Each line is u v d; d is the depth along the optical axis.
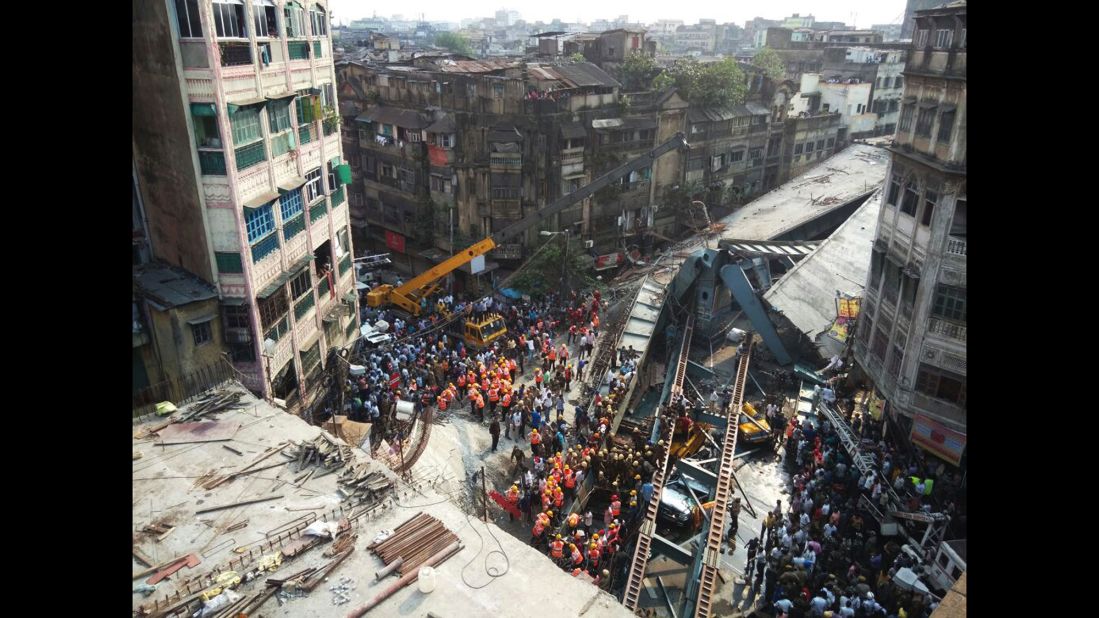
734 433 29.91
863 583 20.66
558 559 22.36
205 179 21.33
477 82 45.28
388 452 24.25
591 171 48.03
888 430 27.52
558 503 24.58
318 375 28.36
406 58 65.12
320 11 27.36
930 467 24.52
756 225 52.50
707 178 57.19
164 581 14.45
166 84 20.61
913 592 20.16
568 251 44.44
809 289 38.72
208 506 16.53
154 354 21.59
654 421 31.59
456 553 15.52
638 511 25.58
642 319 39.25
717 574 23.83
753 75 61.09
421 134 48.03
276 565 14.83
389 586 14.55
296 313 26.28
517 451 27.48
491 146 45.53
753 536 25.78
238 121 21.64
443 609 14.09
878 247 27.19
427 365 33.25
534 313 40.53
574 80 46.50
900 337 25.23
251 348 23.27
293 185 24.98
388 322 38.94
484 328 37.00
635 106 50.34
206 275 22.34
